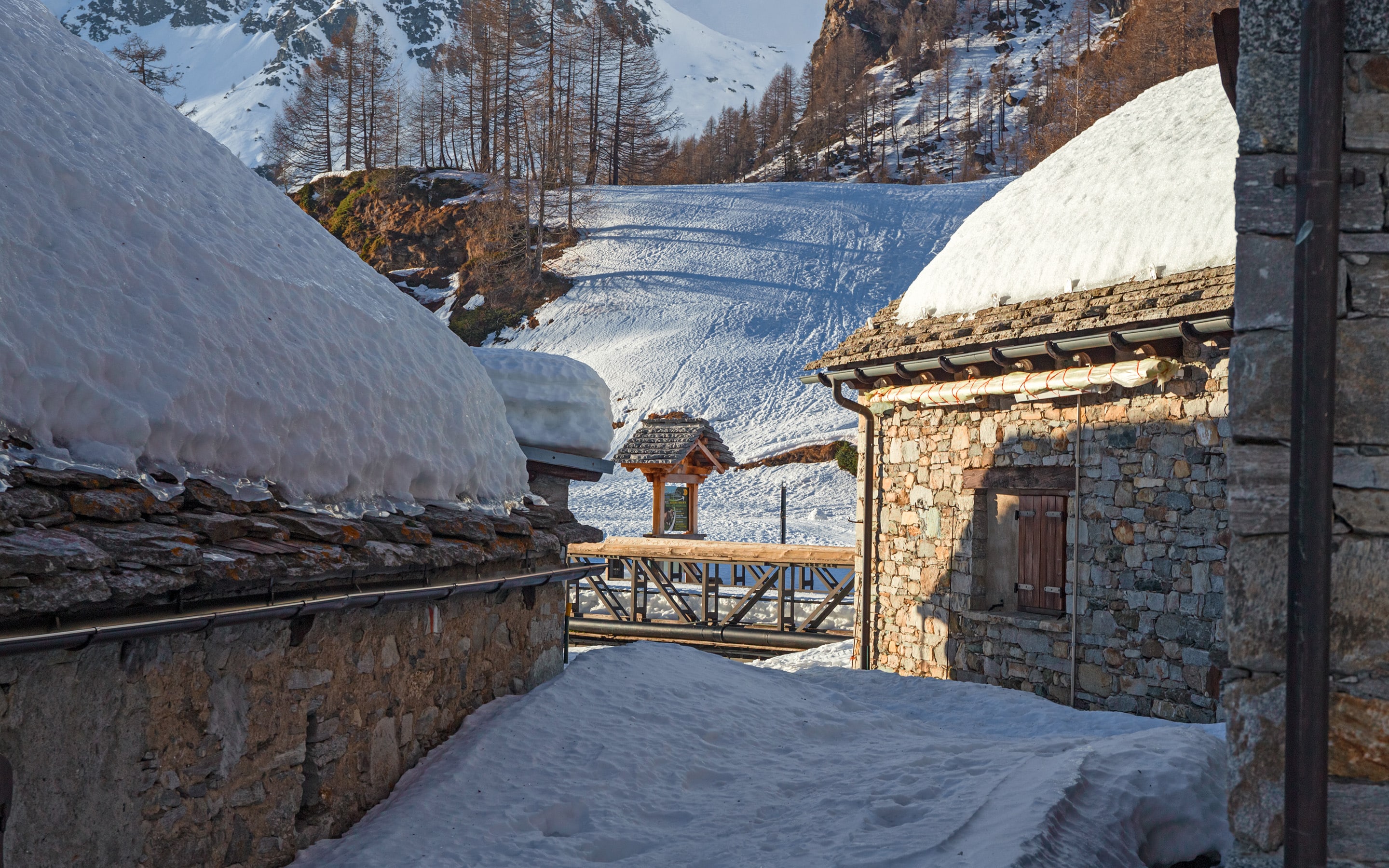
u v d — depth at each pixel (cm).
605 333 5500
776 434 4181
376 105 8675
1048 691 1075
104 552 373
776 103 13675
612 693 757
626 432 4441
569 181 7050
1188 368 953
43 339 411
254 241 610
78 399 421
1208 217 1020
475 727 674
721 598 1634
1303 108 334
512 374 876
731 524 3366
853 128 12019
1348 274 336
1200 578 933
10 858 359
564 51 8462
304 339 583
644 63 8906
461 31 8788
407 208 7125
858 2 15625
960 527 1190
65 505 386
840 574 1984
